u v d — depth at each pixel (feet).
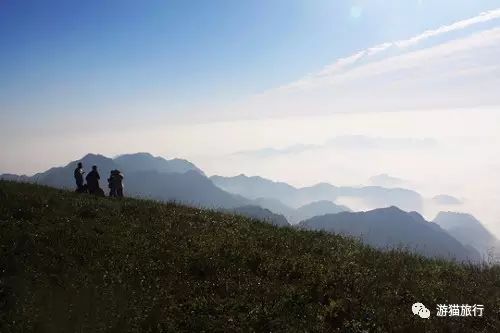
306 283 47.60
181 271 49.21
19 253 48.80
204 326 38.73
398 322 40.91
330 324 40.47
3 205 64.44
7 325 35.53
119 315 38.81
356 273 51.24
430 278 54.03
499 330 41.34
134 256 51.88
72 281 44.39
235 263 52.29
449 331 40.75
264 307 41.70
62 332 35.88
